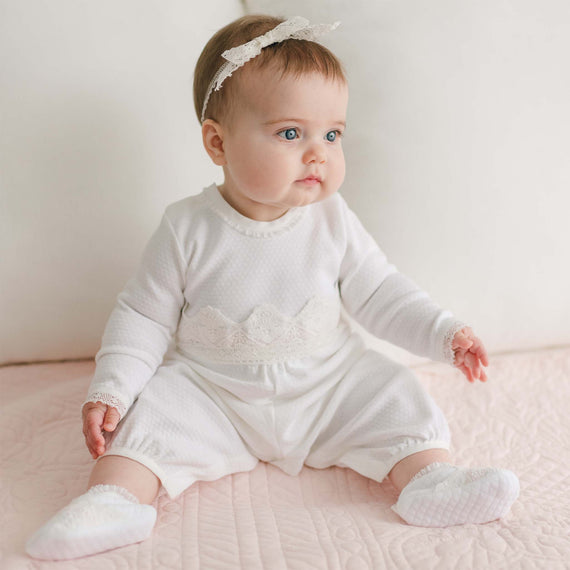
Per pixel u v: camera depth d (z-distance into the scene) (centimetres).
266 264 113
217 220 114
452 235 130
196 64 117
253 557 86
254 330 112
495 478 91
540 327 138
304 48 105
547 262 133
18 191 126
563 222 131
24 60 121
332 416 114
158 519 97
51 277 131
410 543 88
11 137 124
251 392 112
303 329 113
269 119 103
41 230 128
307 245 116
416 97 124
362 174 128
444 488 93
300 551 87
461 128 125
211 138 112
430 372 138
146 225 131
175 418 106
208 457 106
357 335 124
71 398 125
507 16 123
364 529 92
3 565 84
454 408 126
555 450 113
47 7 121
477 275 133
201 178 132
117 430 104
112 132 126
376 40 123
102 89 125
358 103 125
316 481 110
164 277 114
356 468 109
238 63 103
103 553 88
